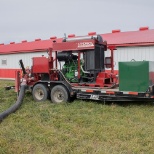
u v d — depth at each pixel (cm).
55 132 558
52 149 465
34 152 459
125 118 664
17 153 448
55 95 909
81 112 736
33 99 974
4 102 920
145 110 749
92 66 908
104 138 512
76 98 924
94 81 916
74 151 451
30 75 1008
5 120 673
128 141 495
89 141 502
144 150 452
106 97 827
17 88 982
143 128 570
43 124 630
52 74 957
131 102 860
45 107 819
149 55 1472
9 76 2294
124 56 1565
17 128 595
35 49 2038
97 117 671
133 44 1509
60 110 762
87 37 910
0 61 2369
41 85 943
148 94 754
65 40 947
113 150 454
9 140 511
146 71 754
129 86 783
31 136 534
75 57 960
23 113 743
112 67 986
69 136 530
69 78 948
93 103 847
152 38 1479
